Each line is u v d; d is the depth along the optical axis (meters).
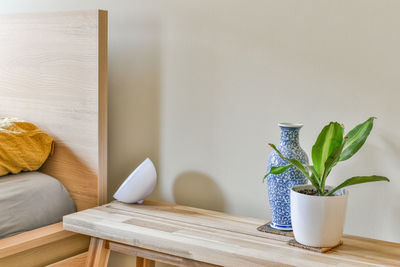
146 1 1.67
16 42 1.82
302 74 1.40
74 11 1.64
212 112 1.57
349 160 1.35
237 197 1.54
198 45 1.58
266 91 1.46
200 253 1.17
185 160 1.64
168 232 1.27
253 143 1.50
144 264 1.60
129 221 1.37
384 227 1.32
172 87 1.64
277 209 1.28
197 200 1.63
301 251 1.13
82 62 1.64
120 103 1.77
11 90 1.86
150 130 1.71
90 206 1.67
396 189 1.29
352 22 1.32
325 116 1.38
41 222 1.55
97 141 1.63
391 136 1.29
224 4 1.51
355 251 1.14
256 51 1.47
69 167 1.72
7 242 1.38
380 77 1.29
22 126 1.71
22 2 2.03
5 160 1.59
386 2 1.26
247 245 1.17
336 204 1.12
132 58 1.72
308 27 1.38
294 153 1.25
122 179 1.79
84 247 1.63
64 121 1.71
